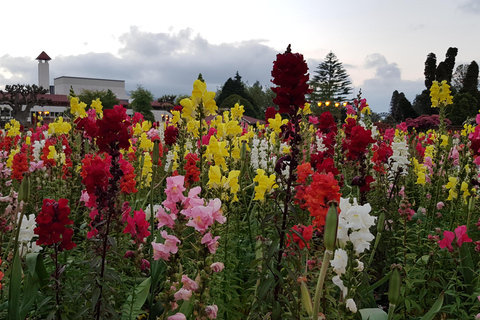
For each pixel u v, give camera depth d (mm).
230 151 6348
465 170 5402
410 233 5473
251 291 4133
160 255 2713
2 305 3037
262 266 3188
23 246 3496
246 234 5332
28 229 3463
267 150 7445
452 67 67562
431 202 6121
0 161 6777
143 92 77875
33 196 6008
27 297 3051
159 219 2785
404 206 4605
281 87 3525
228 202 4363
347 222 2576
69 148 6824
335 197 3182
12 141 10094
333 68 94312
